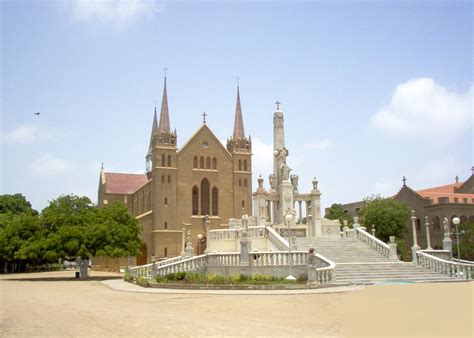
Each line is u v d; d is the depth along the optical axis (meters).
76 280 55.78
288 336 15.74
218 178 100.50
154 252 92.06
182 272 39.47
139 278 42.28
